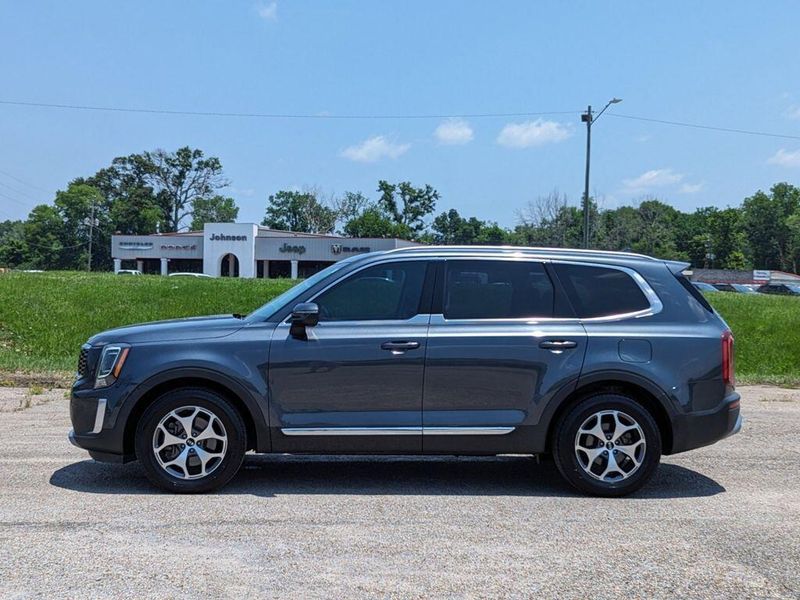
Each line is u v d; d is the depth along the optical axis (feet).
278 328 19.19
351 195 379.76
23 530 15.94
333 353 18.86
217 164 392.06
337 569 13.97
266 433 18.90
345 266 19.77
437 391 18.95
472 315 19.35
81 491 19.08
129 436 19.19
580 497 19.11
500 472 21.77
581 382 18.97
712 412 19.22
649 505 18.47
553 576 13.78
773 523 17.06
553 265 19.83
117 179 394.93
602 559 14.66
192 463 18.90
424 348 18.93
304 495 19.01
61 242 391.04
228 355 18.86
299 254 231.09
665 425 19.58
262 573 13.74
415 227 390.63
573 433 19.01
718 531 16.43
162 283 81.82
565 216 245.45
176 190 390.63
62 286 72.74
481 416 19.01
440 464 22.74
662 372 19.04
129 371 18.85
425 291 19.49
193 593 12.81
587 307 19.53
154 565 14.03
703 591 13.20
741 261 385.91
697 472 22.02
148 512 17.31
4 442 24.86
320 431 18.88
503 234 428.56
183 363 18.76
